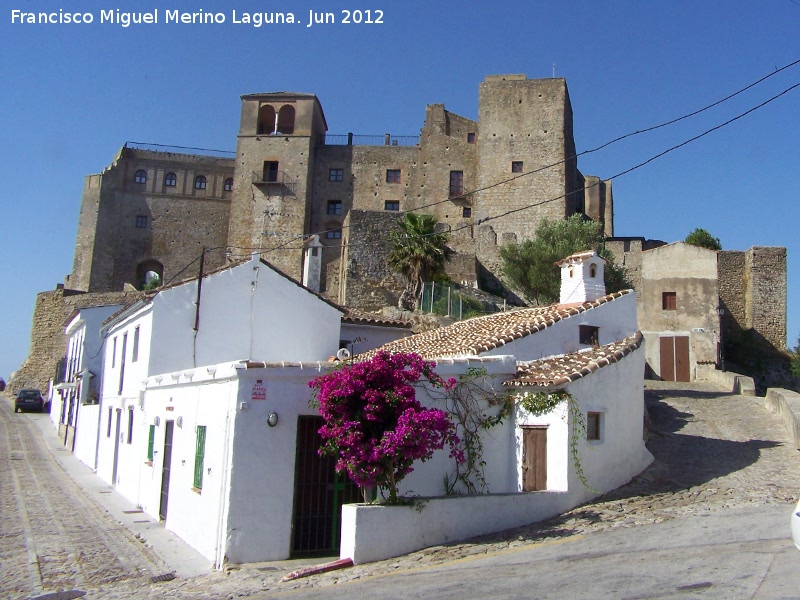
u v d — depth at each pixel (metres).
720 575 8.77
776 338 45.44
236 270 21.92
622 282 41.16
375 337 27.77
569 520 12.73
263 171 63.81
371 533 11.45
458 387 14.12
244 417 12.55
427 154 63.66
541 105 58.94
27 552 13.57
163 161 68.94
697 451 17.98
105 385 27.17
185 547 14.09
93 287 65.19
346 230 46.38
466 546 11.65
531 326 18.02
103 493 22.12
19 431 40.66
